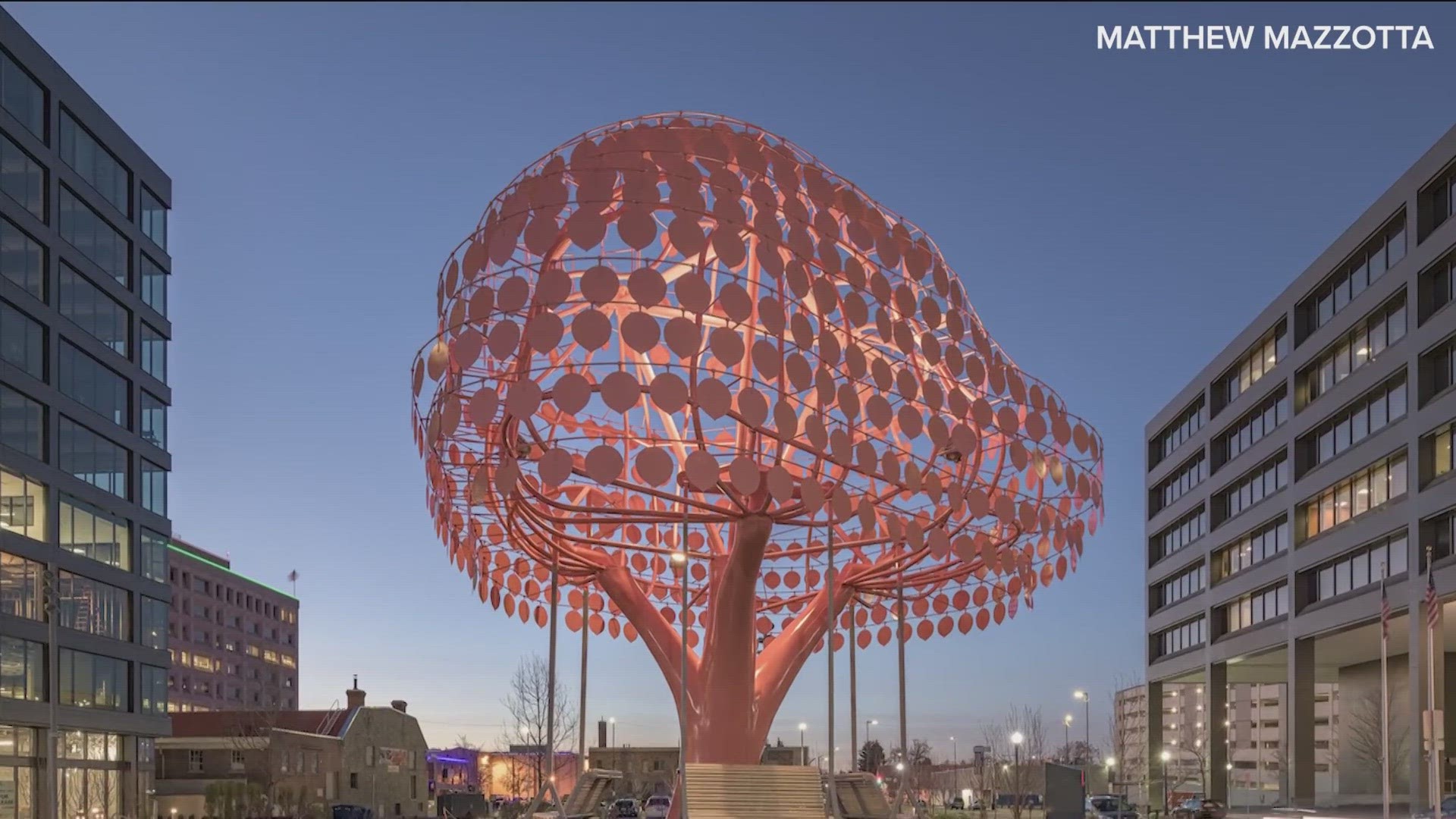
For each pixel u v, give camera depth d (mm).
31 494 65688
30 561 65125
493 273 33656
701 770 34844
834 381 32750
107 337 74750
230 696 155000
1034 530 39125
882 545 46188
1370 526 65375
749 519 35750
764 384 31594
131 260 77938
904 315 36062
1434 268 60688
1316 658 83250
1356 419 69062
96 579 71375
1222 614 89250
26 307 65938
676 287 31422
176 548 144875
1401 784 76938
